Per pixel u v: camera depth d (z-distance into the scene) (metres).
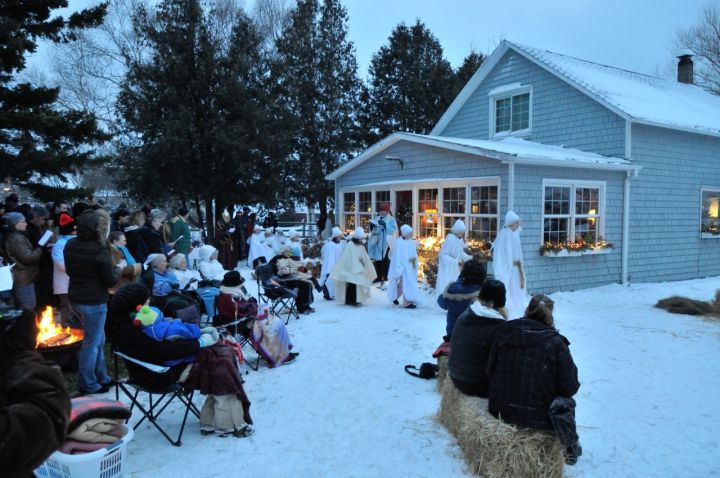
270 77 19.53
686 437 4.14
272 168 19.12
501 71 15.50
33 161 11.54
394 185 13.61
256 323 5.95
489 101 15.88
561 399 3.45
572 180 11.34
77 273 4.68
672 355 6.38
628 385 5.32
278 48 23.78
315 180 23.05
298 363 6.07
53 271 5.84
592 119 13.02
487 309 4.05
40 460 1.54
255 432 4.25
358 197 15.24
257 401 4.93
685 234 13.96
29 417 1.51
